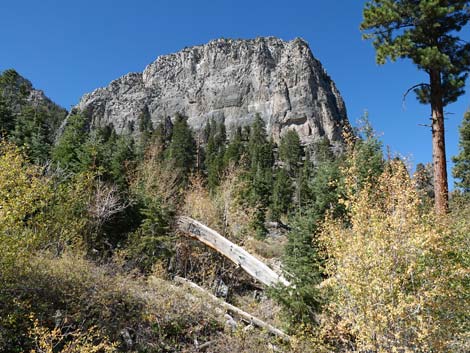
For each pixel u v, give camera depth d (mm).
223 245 14094
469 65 11000
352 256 6602
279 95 119250
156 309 9117
